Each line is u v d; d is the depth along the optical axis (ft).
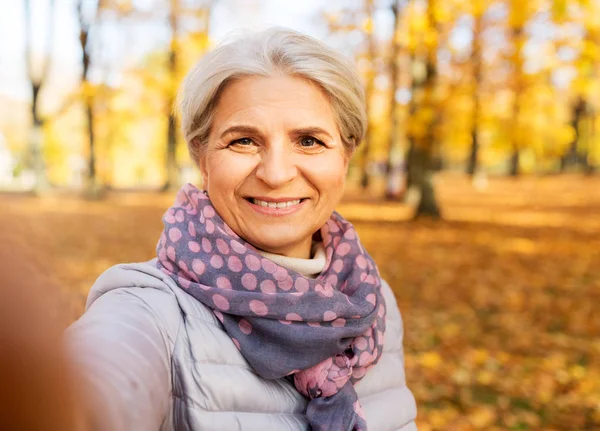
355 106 4.81
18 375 1.43
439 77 53.42
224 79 4.54
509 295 29.19
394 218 61.41
